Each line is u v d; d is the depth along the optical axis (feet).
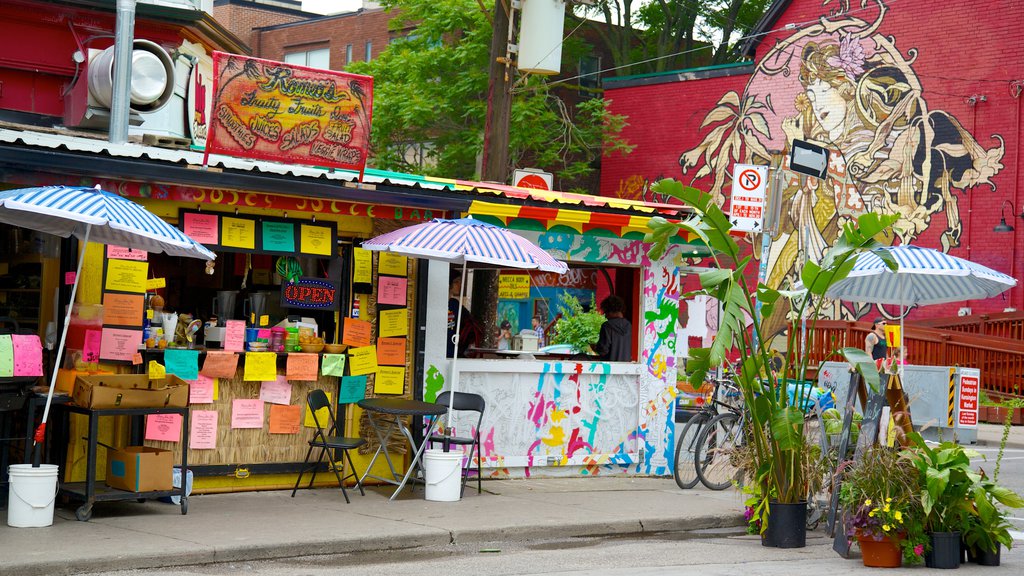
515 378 38.88
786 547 30.45
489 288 48.19
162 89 41.52
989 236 81.87
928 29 85.10
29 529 27.50
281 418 34.55
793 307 31.07
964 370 61.16
